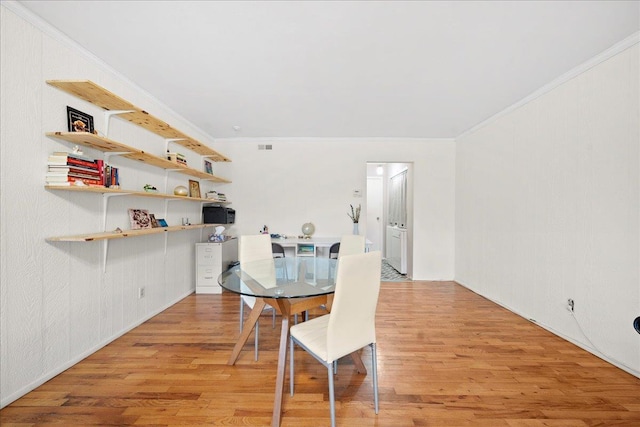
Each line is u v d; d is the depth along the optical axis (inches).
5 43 62.3
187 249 148.6
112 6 64.7
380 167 271.3
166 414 60.6
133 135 105.4
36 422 57.9
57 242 74.3
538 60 87.3
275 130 165.6
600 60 83.1
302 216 182.2
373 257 60.1
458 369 78.2
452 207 180.1
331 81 102.5
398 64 90.4
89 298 85.0
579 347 90.6
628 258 76.3
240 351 84.1
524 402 64.9
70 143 78.4
